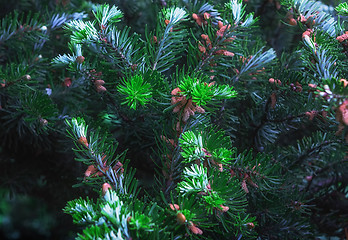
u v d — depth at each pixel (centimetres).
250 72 91
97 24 89
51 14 104
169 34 86
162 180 89
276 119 92
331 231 99
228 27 86
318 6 88
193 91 75
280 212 89
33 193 116
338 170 99
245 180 82
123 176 81
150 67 85
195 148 77
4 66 110
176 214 74
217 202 74
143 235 72
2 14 111
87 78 88
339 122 73
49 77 101
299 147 95
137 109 88
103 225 72
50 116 90
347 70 84
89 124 90
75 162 105
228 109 94
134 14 110
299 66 93
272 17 109
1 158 112
